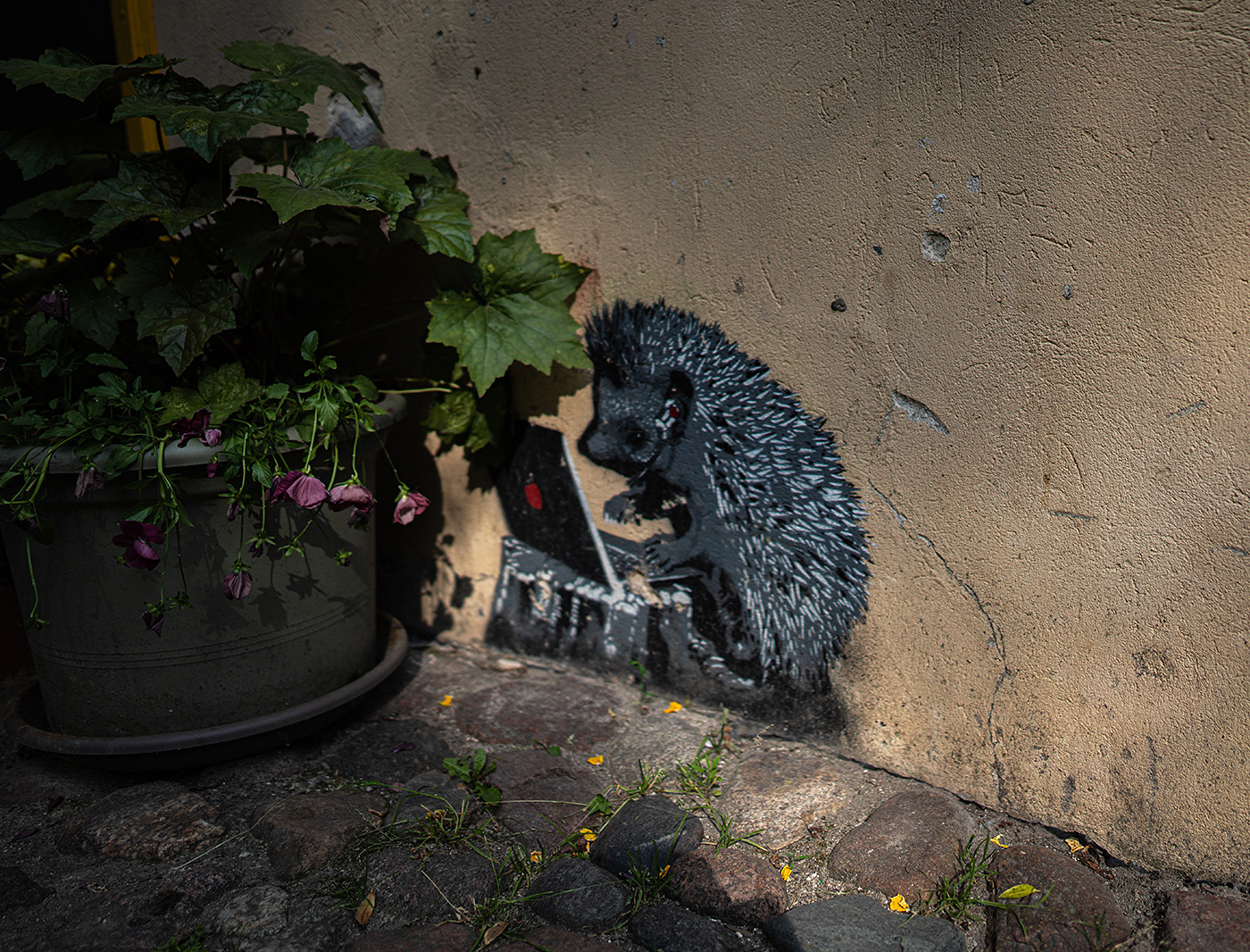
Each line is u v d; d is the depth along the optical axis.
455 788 2.08
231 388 1.96
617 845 1.82
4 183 2.97
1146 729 1.76
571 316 2.26
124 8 2.76
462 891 1.73
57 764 2.23
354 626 2.27
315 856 1.82
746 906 1.67
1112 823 1.82
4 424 1.90
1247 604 1.62
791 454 2.14
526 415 2.53
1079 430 1.75
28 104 2.91
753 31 1.96
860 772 2.13
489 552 2.71
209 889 1.76
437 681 2.59
